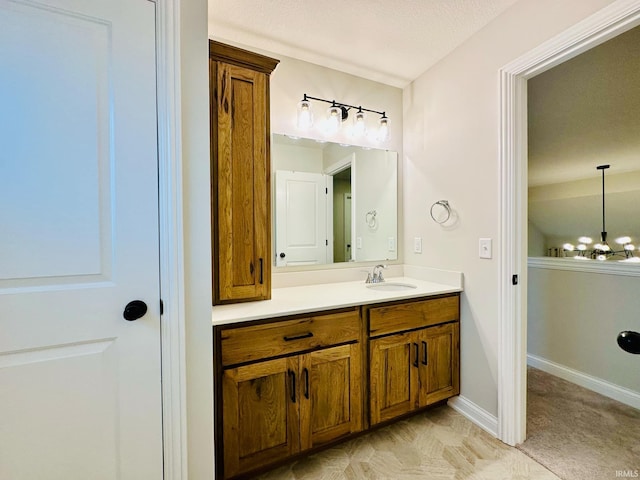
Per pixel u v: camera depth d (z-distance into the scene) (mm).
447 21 1634
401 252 2361
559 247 4988
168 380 1003
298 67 1988
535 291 2510
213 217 1439
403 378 1665
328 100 2082
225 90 1452
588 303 2160
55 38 851
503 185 1576
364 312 1552
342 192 2143
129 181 937
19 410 836
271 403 1319
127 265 939
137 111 942
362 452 1517
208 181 1072
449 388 1826
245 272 1513
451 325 1831
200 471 1089
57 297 863
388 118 2293
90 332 900
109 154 912
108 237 917
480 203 1719
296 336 1371
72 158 873
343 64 2041
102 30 900
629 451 1495
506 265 1572
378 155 2266
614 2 1133
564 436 1616
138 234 951
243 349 1263
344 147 2146
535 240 5059
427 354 1741
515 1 1487
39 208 842
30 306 837
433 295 1757
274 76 1916
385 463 1439
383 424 1660
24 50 823
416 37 1769
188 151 1033
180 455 1027
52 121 851
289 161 1971
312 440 1405
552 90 1923
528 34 1447
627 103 2072
